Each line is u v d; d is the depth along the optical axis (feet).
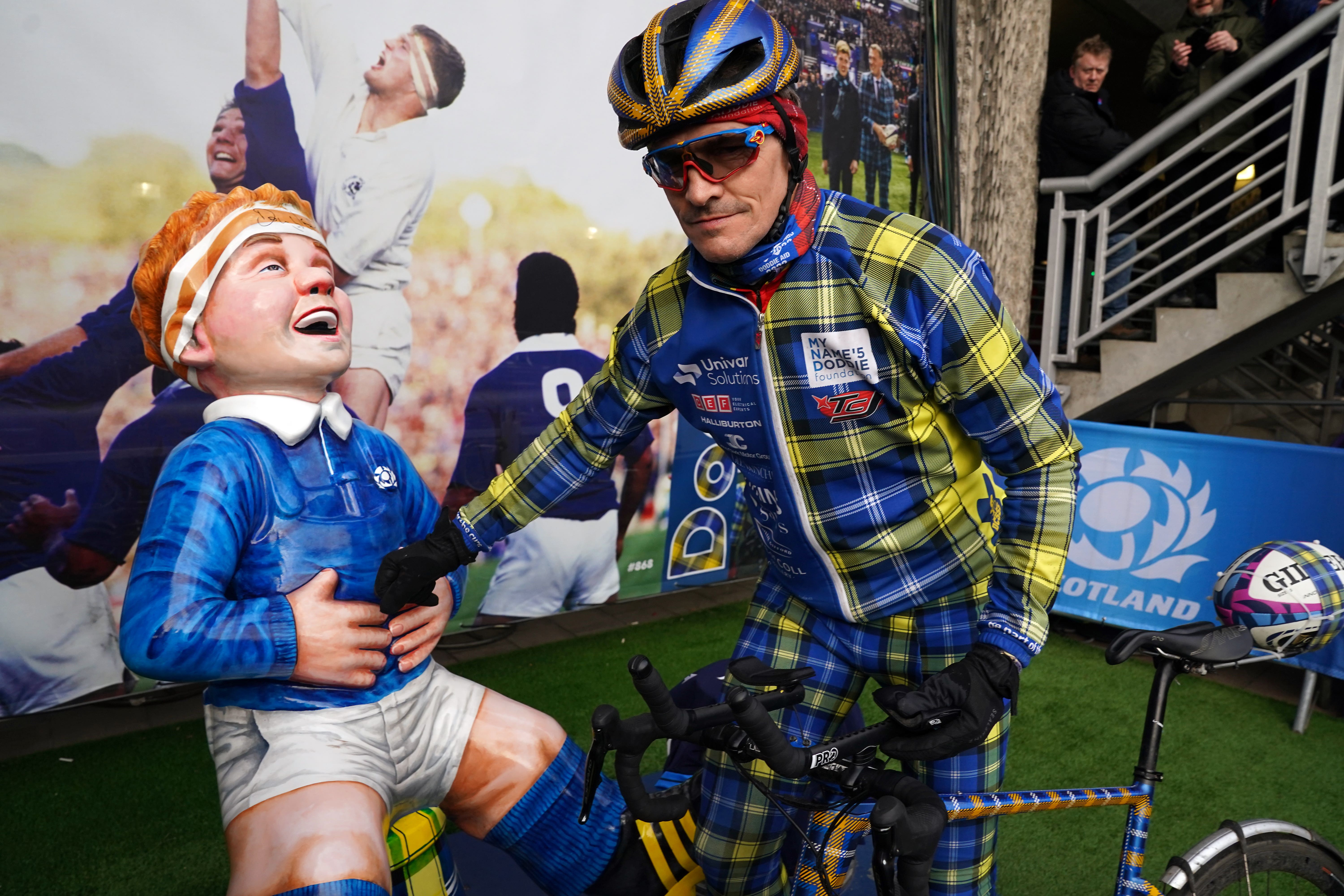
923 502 4.08
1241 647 4.64
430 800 4.10
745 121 3.19
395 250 9.20
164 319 3.75
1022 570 3.74
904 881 2.71
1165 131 14.11
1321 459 9.56
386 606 3.74
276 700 3.60
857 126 13.34
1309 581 4.86
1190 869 4.67
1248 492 10.17
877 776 2.96
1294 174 12.99
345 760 3.59
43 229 7.29
